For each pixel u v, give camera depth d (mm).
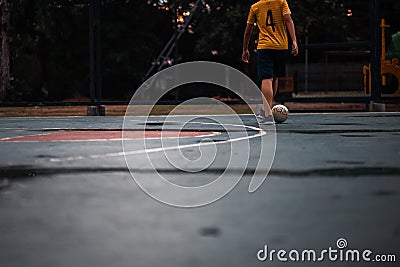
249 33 6957
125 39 24297
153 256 1208
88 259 1194
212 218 1543
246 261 1176
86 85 24328
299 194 1875
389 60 14625
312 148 3502
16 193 1961
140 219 1543
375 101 9586
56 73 24312
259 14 6750
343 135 4621
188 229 1425
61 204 1763
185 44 23734
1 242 1327
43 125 6625
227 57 22328
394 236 1354
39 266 1155
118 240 1333
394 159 2910
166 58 20250
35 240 1343
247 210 1636
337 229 1413
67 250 1261
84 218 1563
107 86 24453
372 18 9445
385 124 6188
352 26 24453
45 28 19906
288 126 5926
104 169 2568
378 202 1725
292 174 2348
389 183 2088
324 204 1704
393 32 24234
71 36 23703
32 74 22703
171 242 1311
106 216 1586
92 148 3619
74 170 2549
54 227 1466
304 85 21000
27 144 3975
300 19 20203
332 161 2818
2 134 5086
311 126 5887
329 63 20891
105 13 23984
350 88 20578
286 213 1589
